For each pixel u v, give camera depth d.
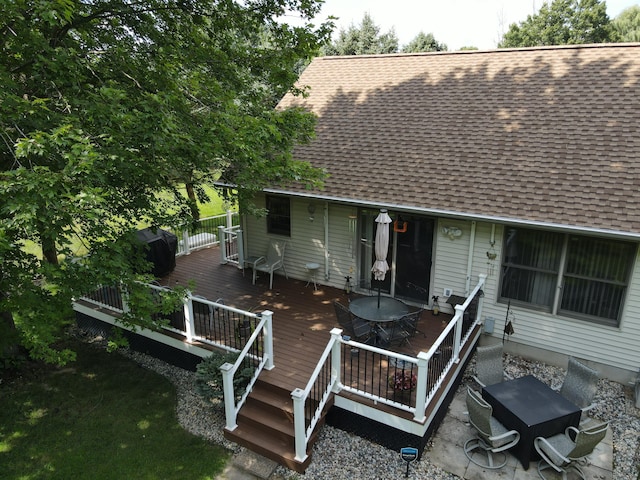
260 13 8.58
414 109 10.70
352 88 12.34
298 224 10.62
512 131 8.98
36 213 4.84
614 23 38.59
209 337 8.12
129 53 7.84
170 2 7.99
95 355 9.16
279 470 6.00
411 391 6.22
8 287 5.85
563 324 7.91
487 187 8.00
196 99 7.98
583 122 8.55
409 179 8.77
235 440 6.46
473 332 8.41
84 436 6.78
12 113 5.33
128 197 7.25
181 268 11.99
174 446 6.52
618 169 7.44
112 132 5.83
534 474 5.84
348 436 6.61
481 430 5.96
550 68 10.23
